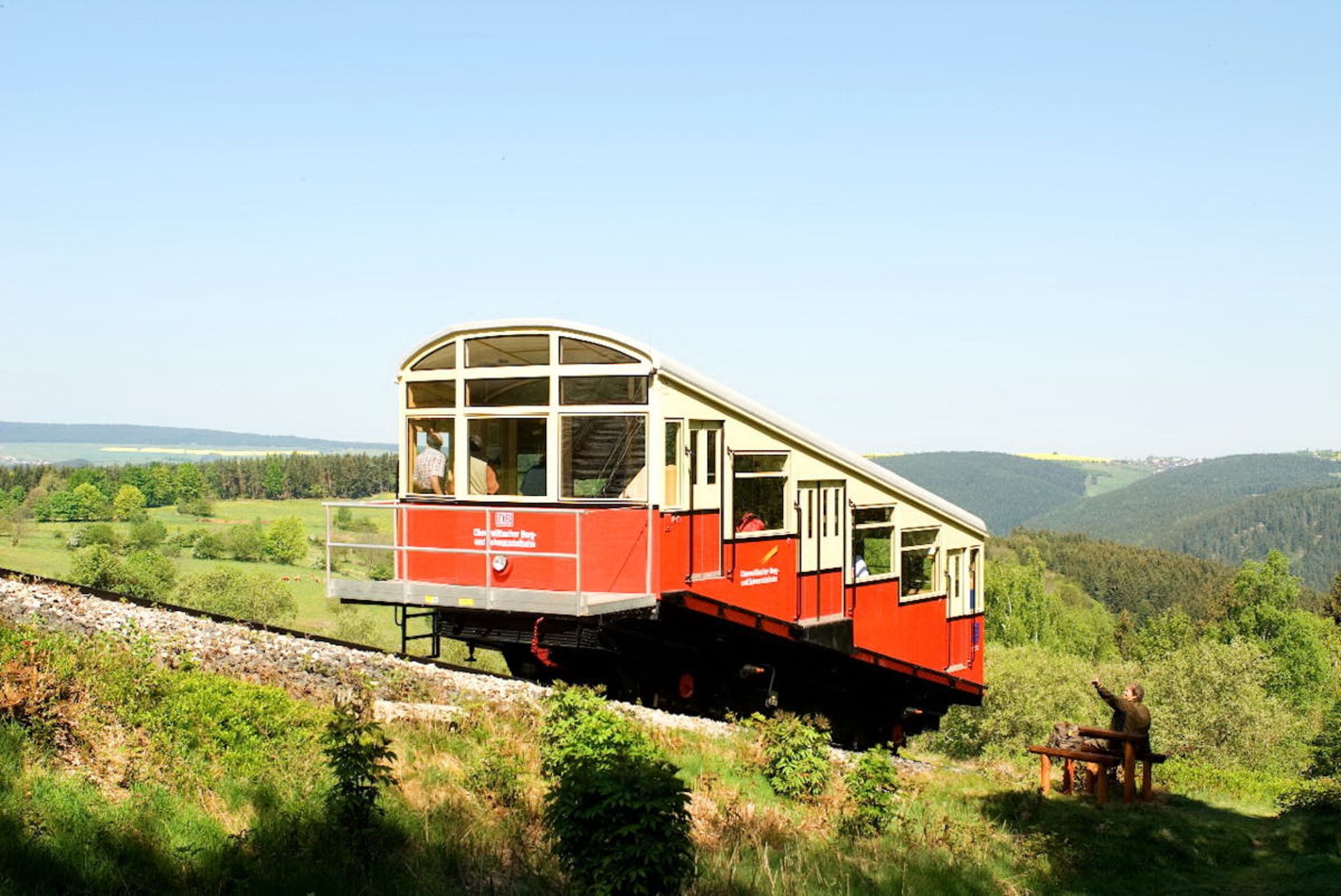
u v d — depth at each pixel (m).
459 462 13.02
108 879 6.19
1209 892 9.80
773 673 15.47
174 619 14.24
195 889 6.36
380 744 9.23
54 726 7.99
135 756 7.95
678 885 7.39
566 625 12.46
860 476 16.64
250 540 81.56
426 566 13.02
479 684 13.66
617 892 7.13
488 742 10.44
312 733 9.33
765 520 14.49
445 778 9.14
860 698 17.73
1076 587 156.00
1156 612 157.50
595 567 11.99
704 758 11.48
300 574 72.69
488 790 9.05
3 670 8.30
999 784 14.20
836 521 16.06
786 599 14.83
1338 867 10.31
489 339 12.91
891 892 8.66
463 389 13.03
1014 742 37.88
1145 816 12.20
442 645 29.50
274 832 7.30
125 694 9.01
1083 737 13.52
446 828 8.03
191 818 7.25
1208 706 41.84
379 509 13.23
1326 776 15.51
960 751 37.41
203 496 113.12
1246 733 40.91
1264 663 45.34
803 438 15.20
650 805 7.14
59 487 105.94
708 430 13.36
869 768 10.82
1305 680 78.81
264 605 54.94
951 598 19.41
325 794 8.02
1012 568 101.44
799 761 11.45
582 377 12.52
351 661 13.50
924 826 10.98
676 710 14.39
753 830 9.47
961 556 19.78
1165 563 171.75
